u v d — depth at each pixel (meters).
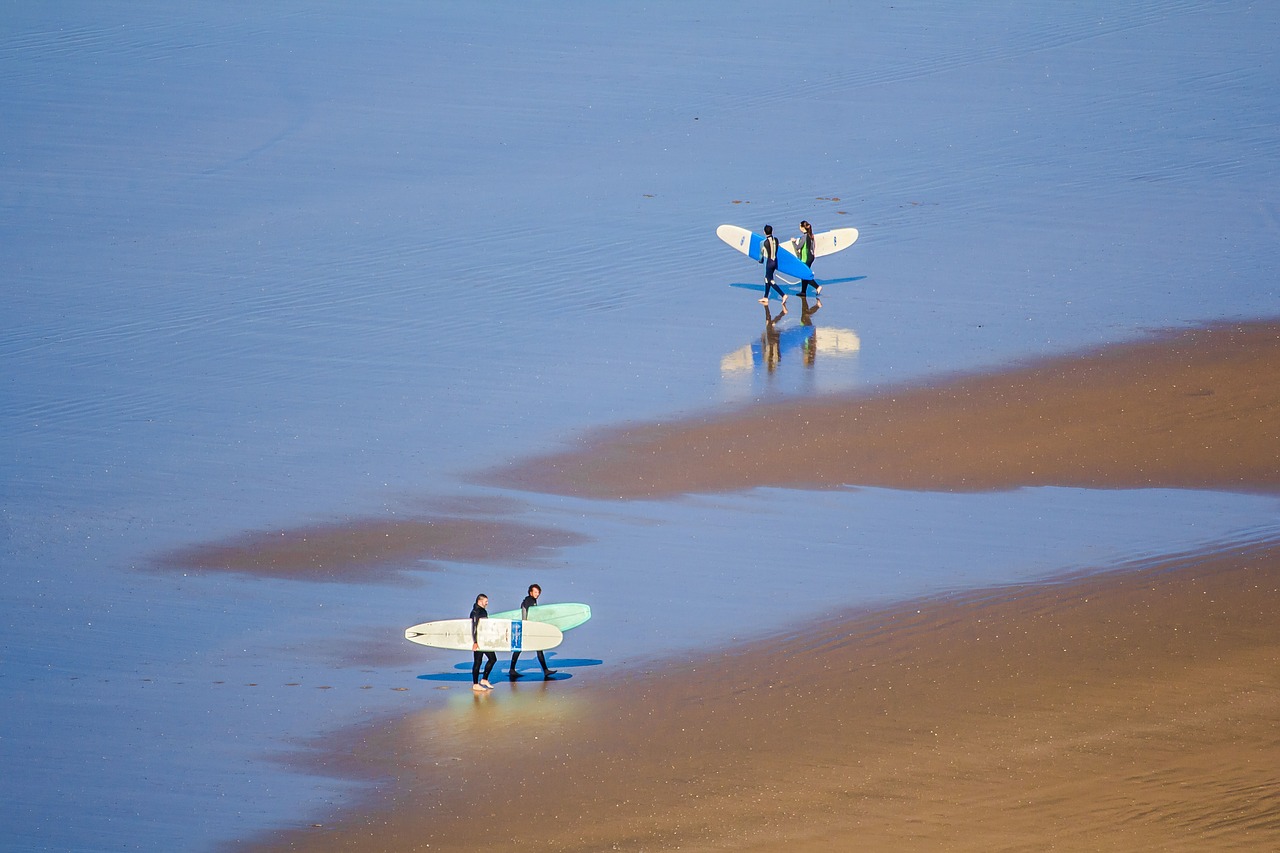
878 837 56.00
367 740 66.38
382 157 173.75
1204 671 67.56
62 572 85.12
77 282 136.75
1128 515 87.38
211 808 61.38
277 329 125.25
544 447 101.06
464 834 58.62
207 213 155.88
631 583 81.44
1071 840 54.50
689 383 111.31
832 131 180.12
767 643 73.50
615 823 58.56
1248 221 145.75
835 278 134.75
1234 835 53.62
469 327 124.94
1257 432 98.31
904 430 101.12
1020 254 138.75
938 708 65.75
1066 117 182.62
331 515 91.88
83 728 68.19
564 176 166.50
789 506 90.94
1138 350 113.56
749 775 61.31
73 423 107.00
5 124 183.25
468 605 80.00
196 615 79.69
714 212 154.00
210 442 103.44
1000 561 81.81
